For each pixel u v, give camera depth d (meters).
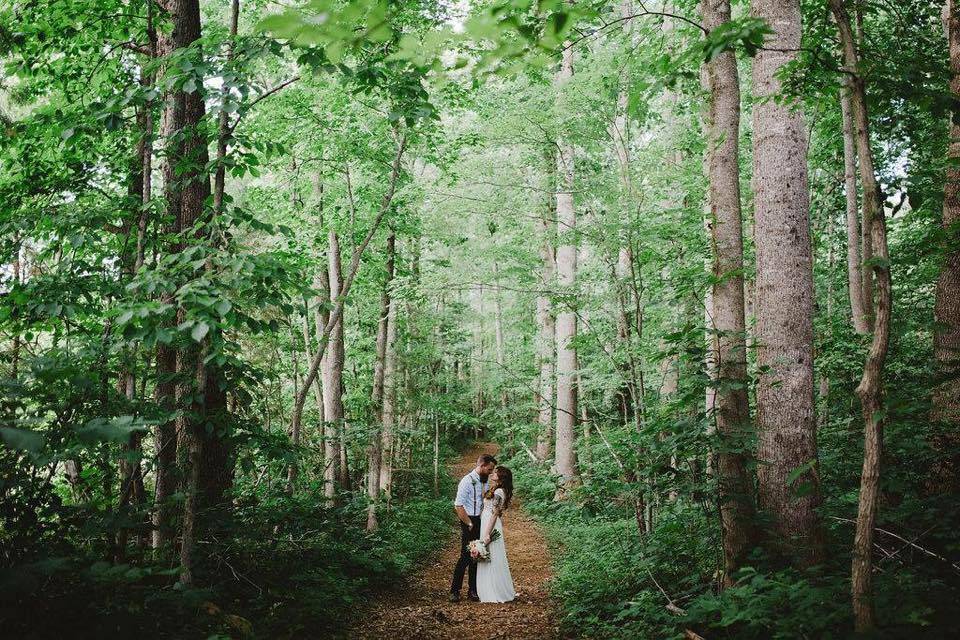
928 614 3.09
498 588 7.09
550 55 2.51
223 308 4.08
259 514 6.23
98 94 7.63
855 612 3.05
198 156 6.21
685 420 5.06
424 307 14.86
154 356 6.14
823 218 12.05
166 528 4.55
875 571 4.17
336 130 10.05
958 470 4.98
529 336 20.61
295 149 10.73
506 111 10.39
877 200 3.08
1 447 3.59
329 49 2.17
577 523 11.45
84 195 6.23
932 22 8.70
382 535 10.36
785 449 4.98
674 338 5.12
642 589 5.84
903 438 5.30
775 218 5.17
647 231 7.79
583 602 5.97
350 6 1.96
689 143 9.27
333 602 6.11
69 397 4.08
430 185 12.81
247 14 10.64
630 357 8.05
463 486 7.40
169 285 4.26
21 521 3.72
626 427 7.87
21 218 5.38
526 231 15.51
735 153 5.85
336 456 12.26
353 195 11.95
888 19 8.24
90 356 4.44
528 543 11.64
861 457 6.58
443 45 2.40
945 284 5.60
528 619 6.04
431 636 5.47
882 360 2.98
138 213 5.95
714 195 5.90
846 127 8.44
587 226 8.66
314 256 13.00
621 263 9.34
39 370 3.57
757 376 5.31
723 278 5.47
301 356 15.54
